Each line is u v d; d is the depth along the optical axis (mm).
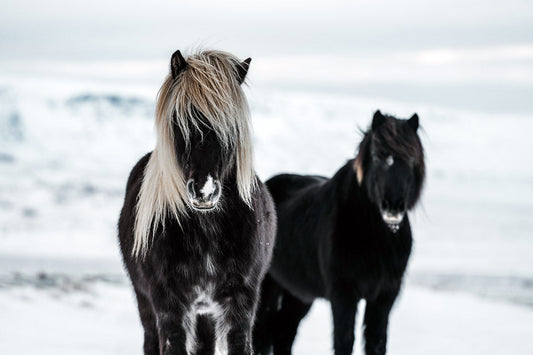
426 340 16266
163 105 5902
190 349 6191
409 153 8352
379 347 8805
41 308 14641
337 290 8930
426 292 30469
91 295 17656
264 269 6602
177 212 5969
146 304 6758
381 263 8750
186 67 5930
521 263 92062
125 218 6945
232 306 6074
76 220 149750
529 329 19453
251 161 5965
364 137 9109
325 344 15047
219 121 5652
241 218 6074
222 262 6020
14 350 10594
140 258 6230
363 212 8812
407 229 8836
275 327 10836
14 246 103625
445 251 115062
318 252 9461
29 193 180125
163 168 5848
